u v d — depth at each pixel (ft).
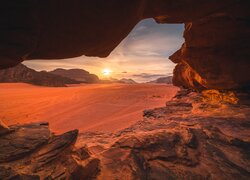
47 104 64.49
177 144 20.06
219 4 17.53
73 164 14.19
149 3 14.65
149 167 16.47
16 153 12.76
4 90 103.91
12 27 8.89
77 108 57.26
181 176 15.24
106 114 49.29
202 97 44.93
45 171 12.46
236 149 19.08
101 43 13.30
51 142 15.31
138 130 28.30
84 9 10.62
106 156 18.28
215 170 15.65
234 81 36.06
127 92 85.46
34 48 10.71
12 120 44.96
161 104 59.67
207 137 21.53
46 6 9.46
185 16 17.02
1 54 9.61
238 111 32.27
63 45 11.70
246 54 33.65
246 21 27.04
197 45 36.22
